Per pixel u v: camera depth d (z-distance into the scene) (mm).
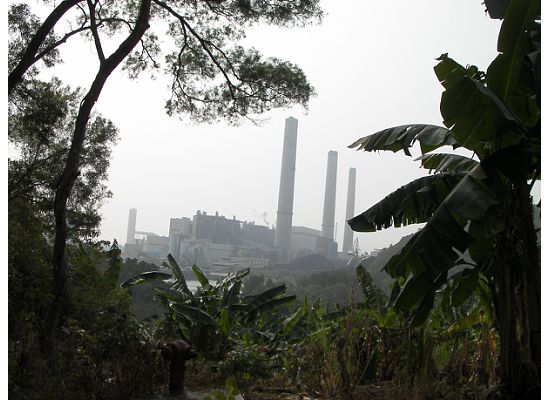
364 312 8016
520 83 5664
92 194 15359
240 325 10398
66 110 11750
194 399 6516
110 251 9484
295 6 10523
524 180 5797
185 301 10531
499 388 5746
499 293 5988
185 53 11641
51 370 5648
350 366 7250
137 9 10992
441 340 7770
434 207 6438
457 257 5070
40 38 7691
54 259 6781
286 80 10812
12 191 10633
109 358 7145
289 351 8617
